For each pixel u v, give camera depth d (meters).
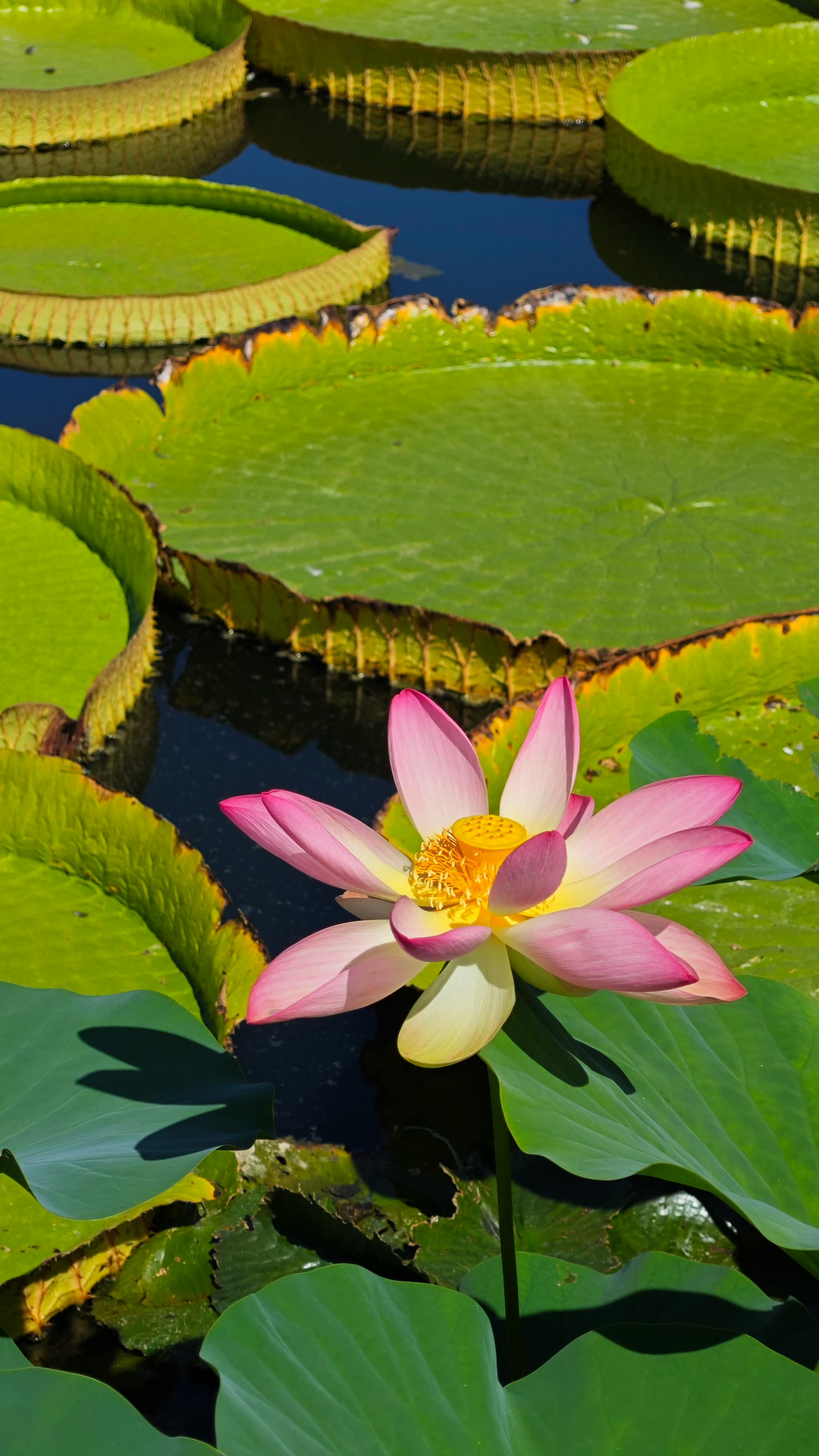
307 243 5.71
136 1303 1.75
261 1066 2.19
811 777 2.62
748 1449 0.94
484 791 1.30
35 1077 1.28
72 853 2.38
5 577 3.24
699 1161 1.13
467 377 4.43
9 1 8.52
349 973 1.08
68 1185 1.05
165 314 4.91
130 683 3.00
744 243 5.85
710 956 1.14
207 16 8.06
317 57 7.52
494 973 1.12
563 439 4.08
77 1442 0.87
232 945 2.12
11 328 4.91
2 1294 1.68
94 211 5.93
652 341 4.46
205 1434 1.58
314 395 4.27
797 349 4.34
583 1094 1.14
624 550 3.49
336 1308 1.03
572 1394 0.99
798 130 6.76
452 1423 0.94
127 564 3.23
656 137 6.62
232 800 1.19
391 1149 2.01
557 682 1.29
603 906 1.11
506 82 7.12
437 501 3.73
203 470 3.86
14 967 2.19
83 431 3.74
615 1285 1.29
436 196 6.43
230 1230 1.81
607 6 8.38
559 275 5.58
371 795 2.88
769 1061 1.31
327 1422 0.92
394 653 3.14
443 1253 1.74
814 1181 1.17
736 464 3.95
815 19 8.23
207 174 6.70
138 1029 1.36
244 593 3.24
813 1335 1.16
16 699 2.86
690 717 1.62
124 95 7.04
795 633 2.73
